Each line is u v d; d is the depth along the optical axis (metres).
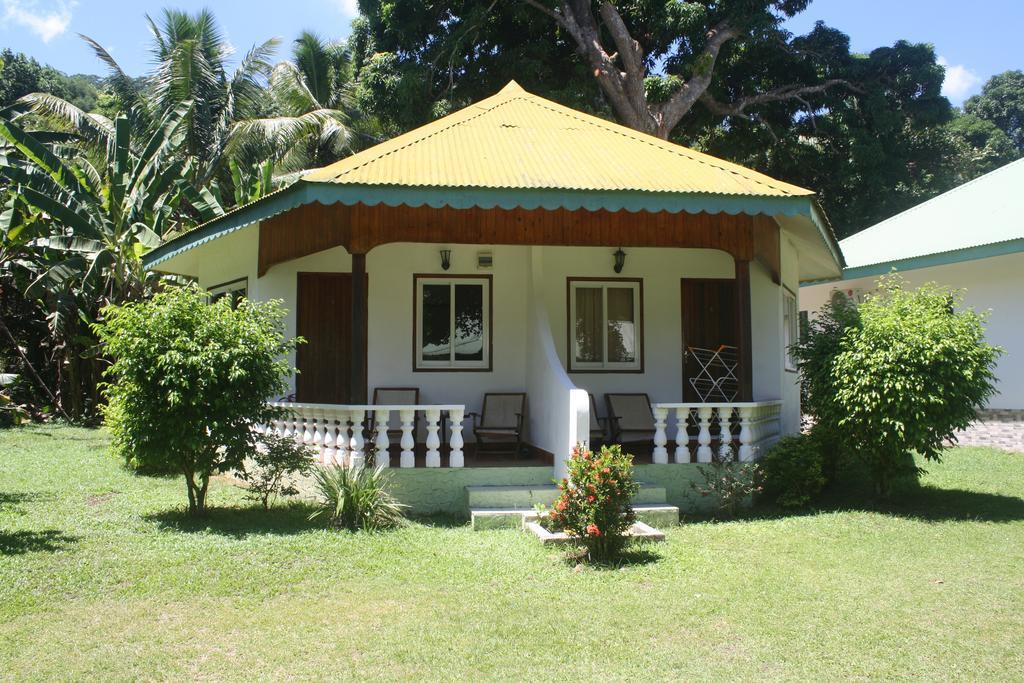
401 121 27.02
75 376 20.30
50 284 18.36
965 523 9.15
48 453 14.20
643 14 27.34
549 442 10.45
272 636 5.73
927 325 9.69
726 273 13.12
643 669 5.24
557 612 6.28
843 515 9.56
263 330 9.09
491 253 12.45
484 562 7.59
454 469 9.77
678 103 27.17
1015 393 15.62
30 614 6.05
